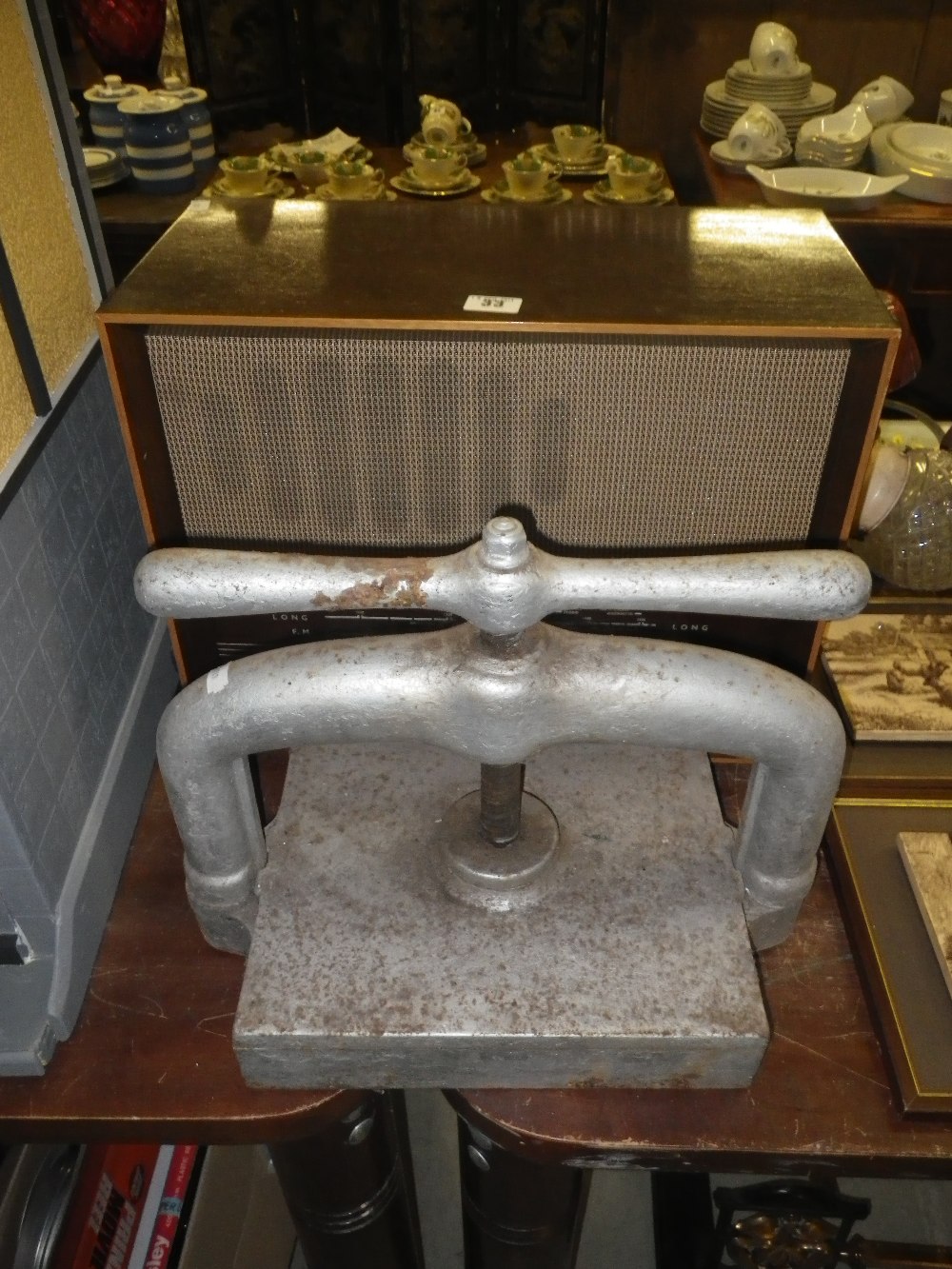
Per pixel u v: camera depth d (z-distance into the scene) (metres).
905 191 1.51
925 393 1.83
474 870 0.69
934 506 0.89
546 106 2.06
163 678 0.96
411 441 0.69
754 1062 0.65
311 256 0.72
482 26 2.05
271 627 0.79
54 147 0.78
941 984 0.73
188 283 0.68
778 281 0.70
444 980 0.65
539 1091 0.69
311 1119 0.69
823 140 1.55
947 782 0.86
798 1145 0.67
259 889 0.71
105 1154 0.87
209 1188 0.95
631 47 1.84
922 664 0.96
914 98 1.81
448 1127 1.43
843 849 0.81
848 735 0.90
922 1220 1.32
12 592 0.68
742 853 0.71
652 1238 1.32
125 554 0.89
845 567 0.55
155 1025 0.73
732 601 0.55
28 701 0.70
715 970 0.66
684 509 0.73
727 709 0.58
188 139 1.71
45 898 0.71
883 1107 0.69
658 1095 0.69
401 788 0.77
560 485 0.72
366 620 0.79
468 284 0.69
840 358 0.65
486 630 0.54
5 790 0.66
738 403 0.67
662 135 1.93
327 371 0.66
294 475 0.72
